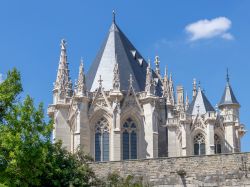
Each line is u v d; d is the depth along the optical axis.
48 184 42.91
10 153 38.47
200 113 91.88
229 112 96.00
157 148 82.56
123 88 86.88
